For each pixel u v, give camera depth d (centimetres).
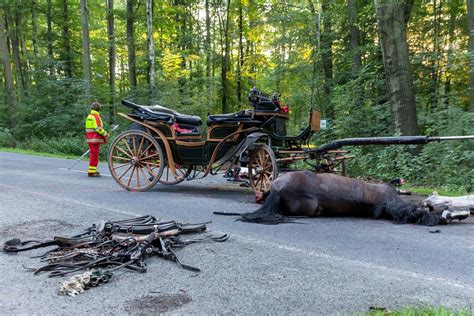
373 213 546
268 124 732
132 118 825
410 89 1048
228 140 754
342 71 1728
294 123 1898
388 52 1059
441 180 899
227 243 429
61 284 314
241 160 823
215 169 805
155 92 2173
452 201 557
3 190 774
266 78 2247
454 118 974
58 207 621
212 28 2980
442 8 1530
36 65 2608
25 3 2845
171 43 2823
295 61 1855
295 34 1789
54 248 409
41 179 957
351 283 319
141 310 271
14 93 2741
